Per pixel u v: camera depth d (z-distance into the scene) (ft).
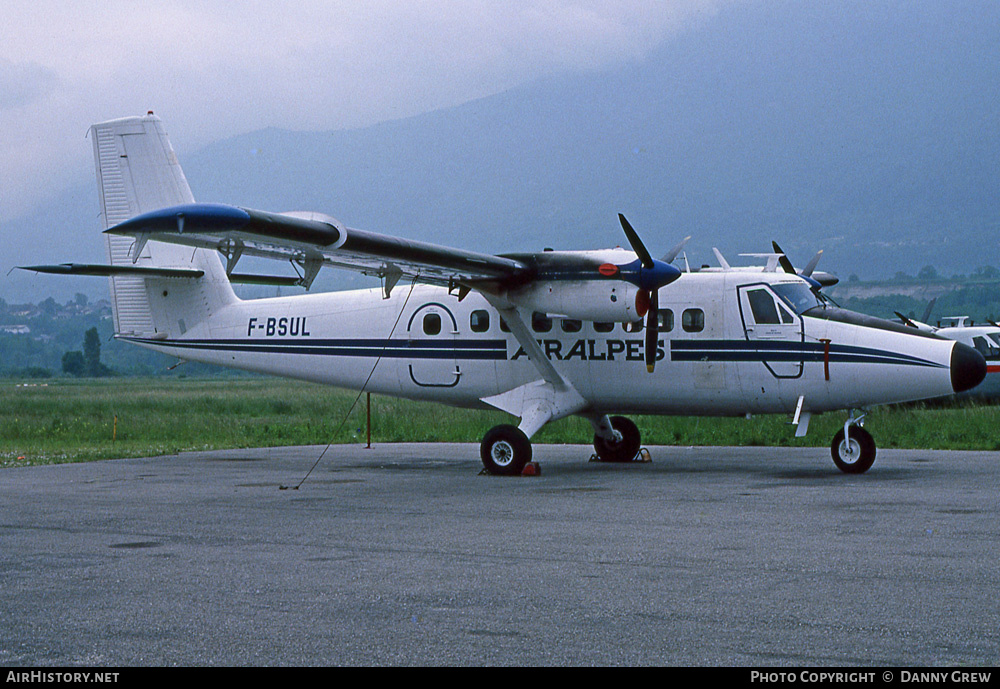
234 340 67.51
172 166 67.36
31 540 34.60
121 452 73.41
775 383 53.93
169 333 69.10
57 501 45.11
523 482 51.60
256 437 88.84
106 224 68.95
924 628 22.02
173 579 28.02
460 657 20.58
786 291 54.49
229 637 22.21
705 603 24.52
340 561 30.37
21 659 20.75
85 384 277.44
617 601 24.88
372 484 51.44
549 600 25.11
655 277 51.98
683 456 66.28
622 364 56.90
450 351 61.41
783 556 29.99
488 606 24.59
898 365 51.42
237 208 42.65
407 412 105.29
